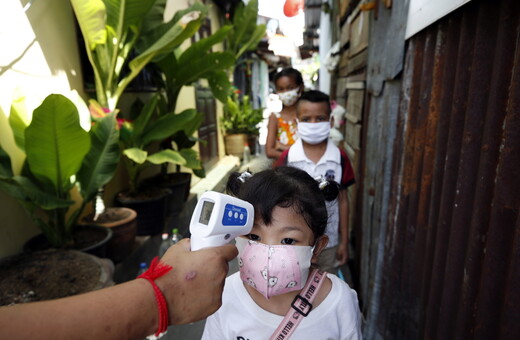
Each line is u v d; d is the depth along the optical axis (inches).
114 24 112.7
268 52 424.8
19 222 97.3
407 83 62.5
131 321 21.3
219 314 38.2
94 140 101.3
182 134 167.3
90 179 99.7
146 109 126.0
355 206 125.0
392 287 66.3
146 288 22.2
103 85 121.1
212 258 24.5
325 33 305.3
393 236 67.4
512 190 31.4
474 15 39.9
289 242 34.1
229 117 330.3
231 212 26.7
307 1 319.3
